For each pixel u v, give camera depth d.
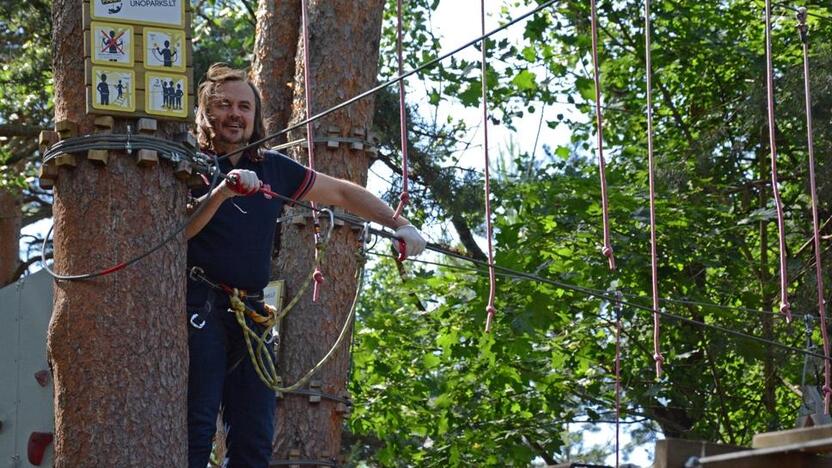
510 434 12.88
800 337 11.84
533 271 11.75
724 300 12.56
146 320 4.57
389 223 5.46
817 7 13.23
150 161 4.60
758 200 13.38
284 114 7.66
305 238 7.25
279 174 5.23
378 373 12.88
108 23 4.66
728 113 13.75
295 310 7.18
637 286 12.20
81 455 4.46
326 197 5.34
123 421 4.48
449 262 14.44
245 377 5.11
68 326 4.54
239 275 5.00
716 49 13.46
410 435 13.41
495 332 11.84
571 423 13.42
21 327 6.00
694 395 12.77
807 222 12.83
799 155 13.13
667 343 12.64
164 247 4.66
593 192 11.96
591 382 13.19
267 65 7.73
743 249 13.10
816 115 11.79
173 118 4.69
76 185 4.61
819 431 3.69
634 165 13.90
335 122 7.28
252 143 5.17
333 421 7.18
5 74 14.41
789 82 11.88
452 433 13.02
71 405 4.50
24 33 15.01
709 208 12.31
